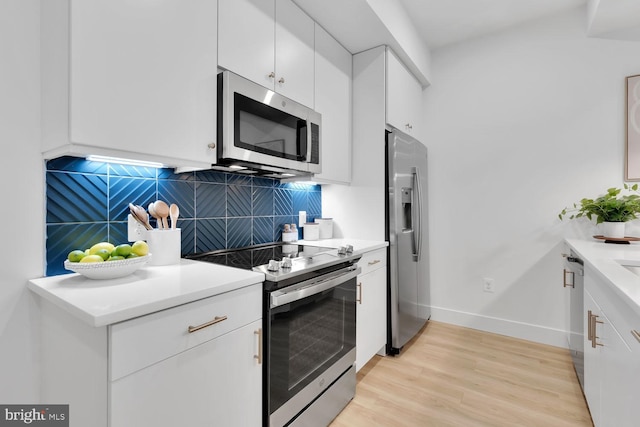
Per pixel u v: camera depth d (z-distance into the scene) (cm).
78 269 98
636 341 93
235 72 142
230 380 103
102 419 77
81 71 93
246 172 185
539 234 252
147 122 109
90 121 95
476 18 249
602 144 229
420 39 271
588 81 234
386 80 229
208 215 171
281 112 165
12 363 104
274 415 121
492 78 271
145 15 108
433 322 294
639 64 219
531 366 210
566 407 166
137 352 78
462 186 284
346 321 170
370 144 234
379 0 195
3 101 102
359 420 158
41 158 109
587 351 155
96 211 125
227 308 102
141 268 123
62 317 95
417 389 184
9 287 103
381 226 229
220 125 136
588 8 227
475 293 279
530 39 254
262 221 205
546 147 249
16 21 103
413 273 250
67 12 92
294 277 131
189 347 90
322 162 205
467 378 196
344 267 170
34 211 108
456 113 287
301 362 136
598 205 213
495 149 270
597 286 136
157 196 146
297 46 180
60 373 96
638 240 197
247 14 148
